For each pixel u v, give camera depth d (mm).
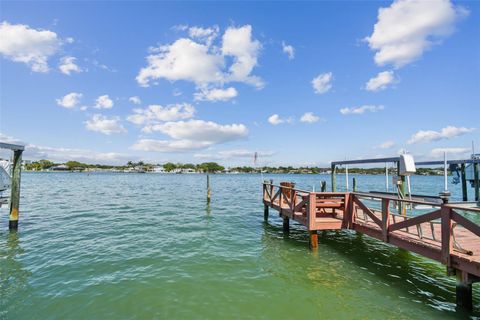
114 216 16484
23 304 5867
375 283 7031
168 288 6691
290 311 5734
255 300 6176
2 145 11477
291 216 11234
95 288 6617
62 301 6000
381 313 5637
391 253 9344
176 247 10055
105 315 5488
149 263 8336
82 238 11125
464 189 17391
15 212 12273
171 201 25156
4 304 5859
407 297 6293
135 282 6988
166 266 8125
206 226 13836
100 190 37938
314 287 6824
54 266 7984
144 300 6102
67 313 5539
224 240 11133
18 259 8539
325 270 7914
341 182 58688
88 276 7312
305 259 8828
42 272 7539
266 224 14398
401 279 7266
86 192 33969
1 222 14125
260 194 33438
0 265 8023
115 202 23828
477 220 14078
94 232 12219
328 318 5488
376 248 9891
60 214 16891
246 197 29406
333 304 6008
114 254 9109
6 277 7191
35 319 5324
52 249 9578
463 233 7512
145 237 11430
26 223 13984
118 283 6914
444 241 5711
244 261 8648
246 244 10562
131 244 10328
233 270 7902
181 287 6762
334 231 12258
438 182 54156
